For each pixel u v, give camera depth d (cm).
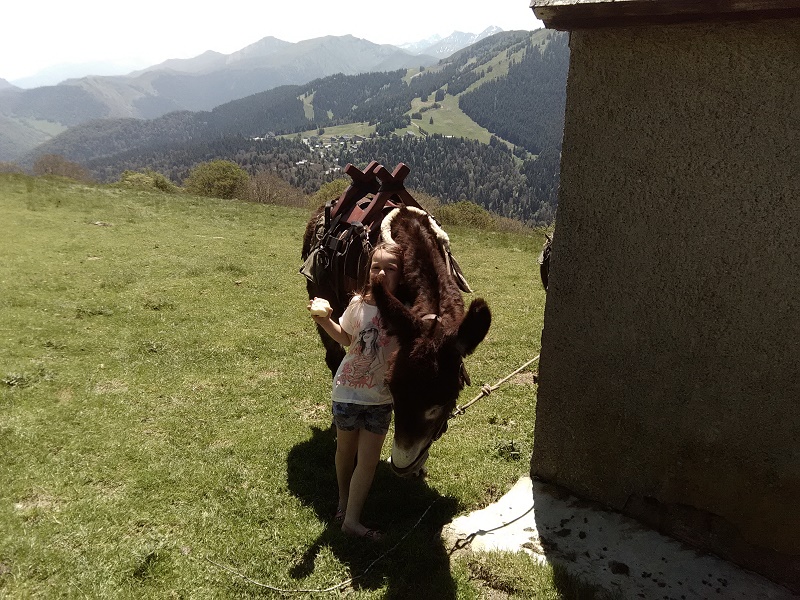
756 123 237
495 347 643
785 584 273
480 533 310
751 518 278
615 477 322
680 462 295
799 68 222
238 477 355
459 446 409
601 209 288
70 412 420
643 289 285
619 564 286
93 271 822
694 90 248
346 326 296
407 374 238
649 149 267
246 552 290
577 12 252
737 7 213
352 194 381
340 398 290
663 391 291
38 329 578
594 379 315
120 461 365
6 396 432
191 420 427
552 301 319
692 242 265
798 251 238
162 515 316
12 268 790
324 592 267
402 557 289
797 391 251
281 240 1244
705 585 273
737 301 258
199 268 889
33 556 274
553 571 279
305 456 387
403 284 285
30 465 350
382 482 358
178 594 261
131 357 536
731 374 268
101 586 260
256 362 551
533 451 355
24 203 1324
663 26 246
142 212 1412
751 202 245
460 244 1395
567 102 286
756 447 268
